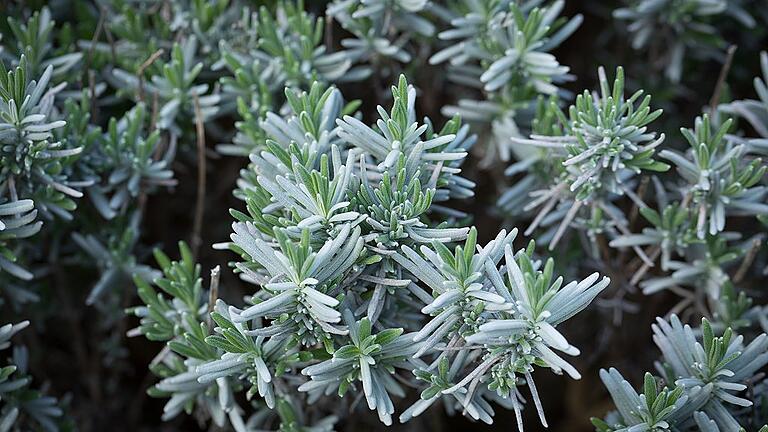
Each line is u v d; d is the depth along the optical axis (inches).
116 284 37.9
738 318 36.1
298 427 35.4
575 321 41.1
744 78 42.5
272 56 37.3
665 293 40.7
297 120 34.2
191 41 37.2
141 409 41.8
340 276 32.5
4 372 34.4
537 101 36.8
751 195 35.1
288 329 32.5
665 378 34.5
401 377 35.4
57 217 37.5
